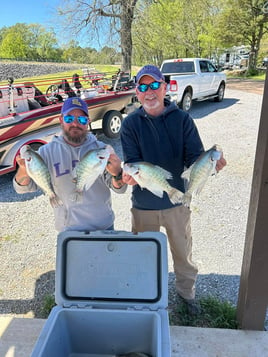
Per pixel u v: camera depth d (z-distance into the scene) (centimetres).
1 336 205
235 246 324
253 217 177
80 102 193
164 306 163
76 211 201
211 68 1082
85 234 172
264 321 206
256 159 172
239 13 2702
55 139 198
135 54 1855
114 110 689
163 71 1047
